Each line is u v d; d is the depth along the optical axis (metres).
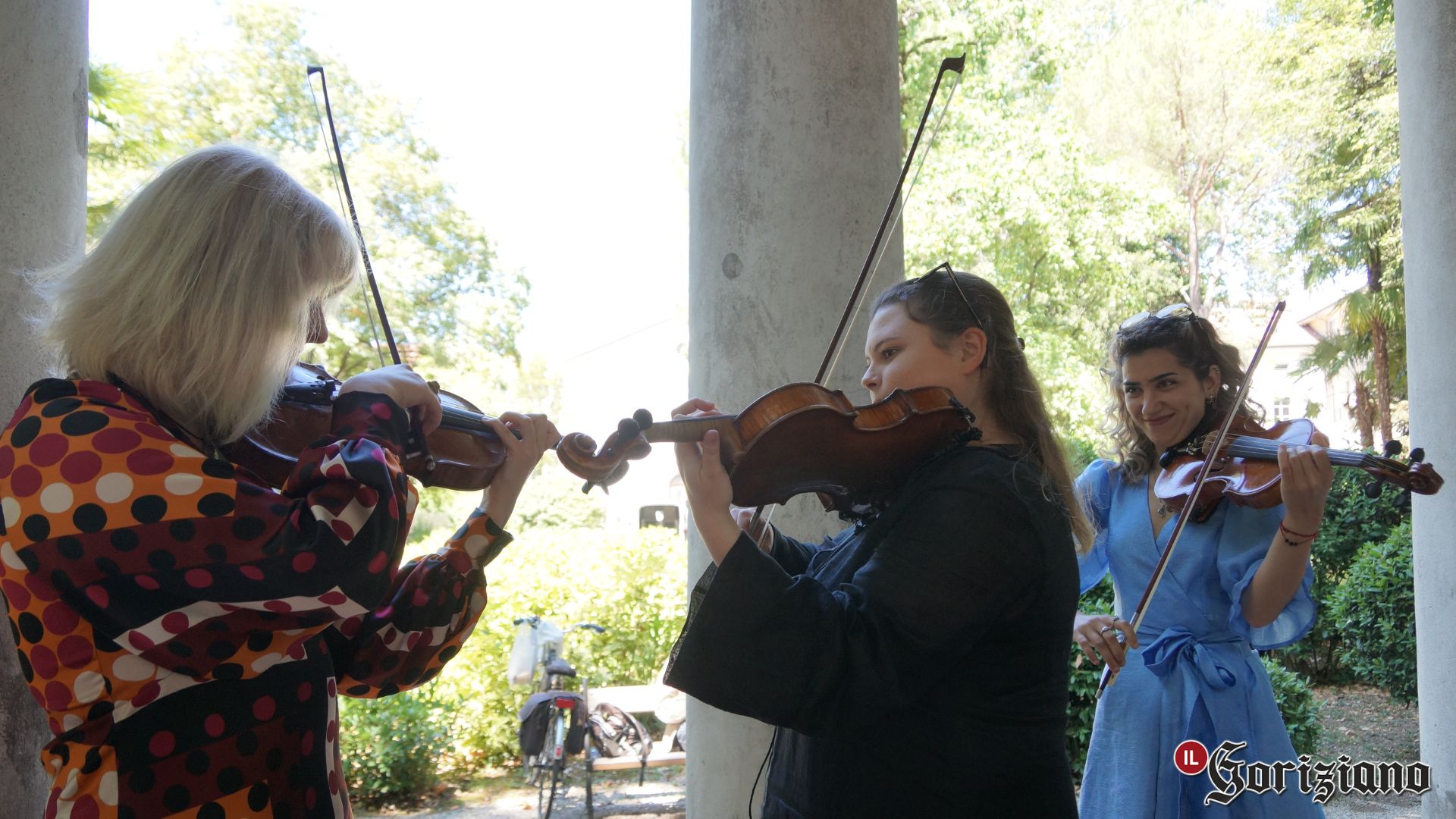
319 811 1.39
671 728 6.59
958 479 1.69
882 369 1.91
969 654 1.69
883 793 1.68
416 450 1.51
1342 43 19.75
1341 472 9.27
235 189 1.36
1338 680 8.98
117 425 1.26
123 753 1.27
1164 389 2.81
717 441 1.67
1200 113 21.41
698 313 3.09
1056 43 14.87
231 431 1.42
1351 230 19.77
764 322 2.95
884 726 1.69
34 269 2.39
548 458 25.58
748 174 2.98
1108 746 2.65
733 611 1.59
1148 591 2.58
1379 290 19.72
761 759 2.96
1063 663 1.76
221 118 14.26
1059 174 15.12
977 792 1.66
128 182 10.20
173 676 1.29
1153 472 2.90
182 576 1.23
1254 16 21.39
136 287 1.32
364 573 1.30
